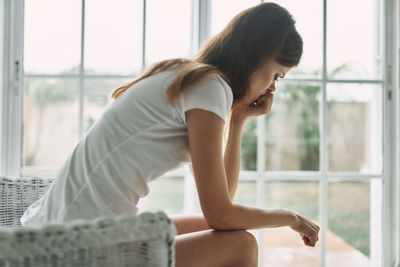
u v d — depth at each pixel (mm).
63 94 1658
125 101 944
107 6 1645
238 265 907
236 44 984
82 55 1639
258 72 1014
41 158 1658
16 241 556
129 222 629
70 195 909
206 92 865
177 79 881
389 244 1656
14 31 1596
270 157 1712
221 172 858
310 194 1699
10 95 1586
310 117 1703
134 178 913
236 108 1191
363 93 1703
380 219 1690
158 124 908
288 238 1727
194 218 1160
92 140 927
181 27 1663
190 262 855
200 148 848
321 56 1686
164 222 658
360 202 1707
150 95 917
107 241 613
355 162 1724
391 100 1666
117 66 1651
